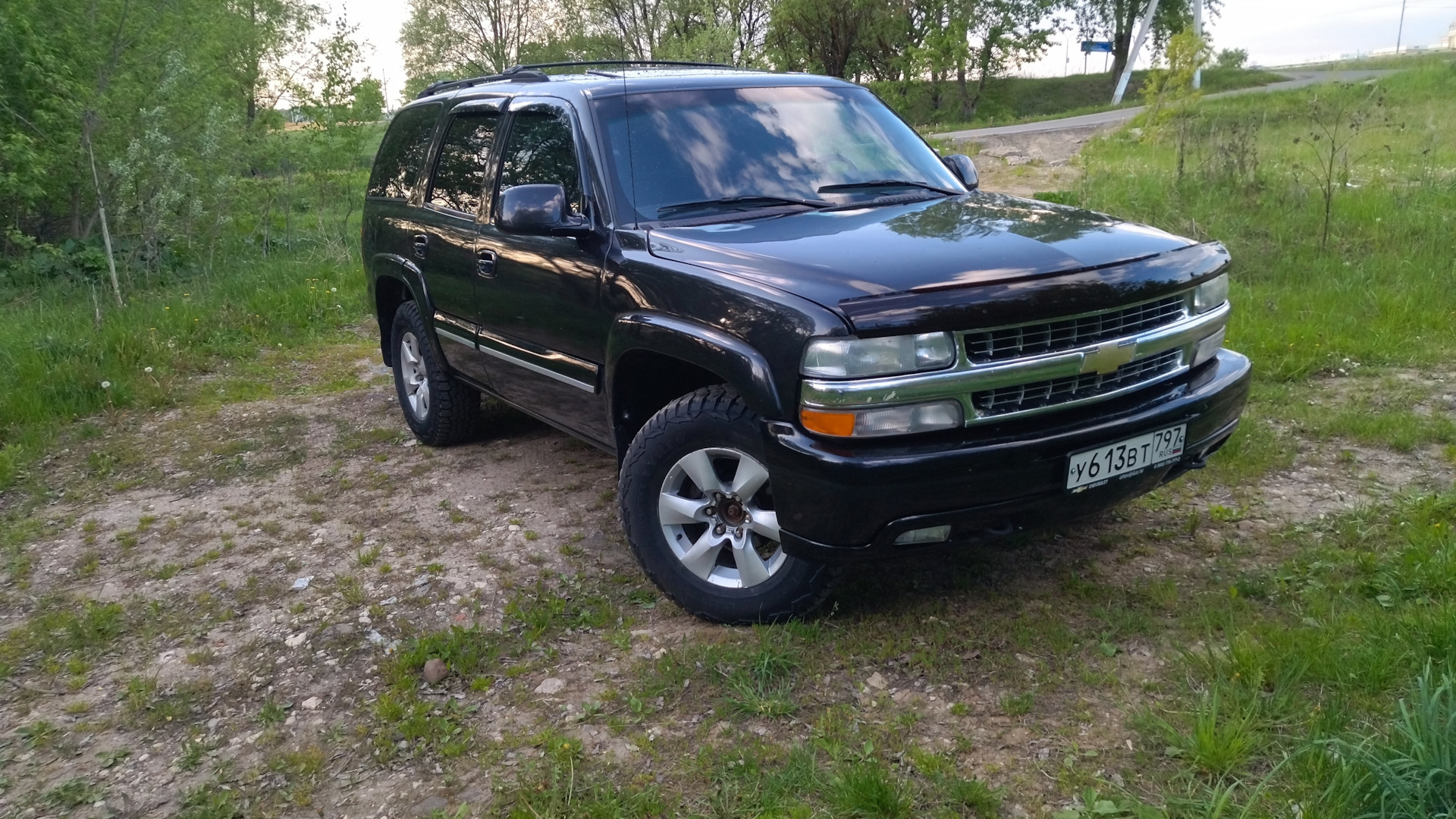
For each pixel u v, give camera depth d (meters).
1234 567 3.58
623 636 3.39
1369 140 13.94
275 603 3.85
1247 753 2.51
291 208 14.43
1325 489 4.21
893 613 3.38
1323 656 2.83
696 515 3.40
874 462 2.80
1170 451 3.19
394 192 5.71
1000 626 3.26
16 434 6.09
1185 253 3.32
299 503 4.90
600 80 4.31
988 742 2.71
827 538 2.95
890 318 2.78
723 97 4.21
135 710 3.21
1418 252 7.58
